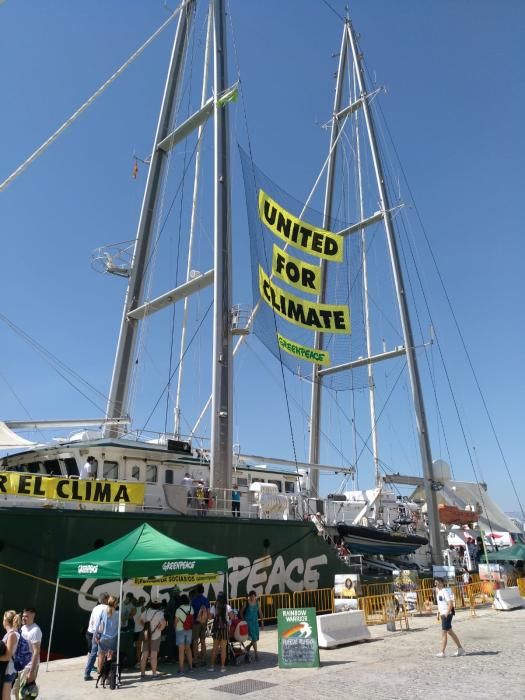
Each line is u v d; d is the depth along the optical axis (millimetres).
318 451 36312
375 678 12500
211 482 20750
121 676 13078
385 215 37406
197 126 28500
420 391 33656
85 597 15734
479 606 27891
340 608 21188
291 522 22281
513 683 11680
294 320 28188
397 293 35719
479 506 42938
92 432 22125
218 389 21828
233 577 19672
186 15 32188
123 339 26953
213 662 14023
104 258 27578
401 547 29484
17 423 20469
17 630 9133
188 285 24859
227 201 24781
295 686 11836
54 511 15648
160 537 14406
